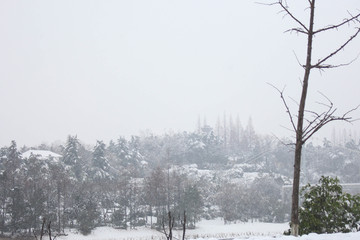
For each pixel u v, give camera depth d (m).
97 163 116.06
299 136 12.57
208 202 101.81
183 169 122.25
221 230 77.44
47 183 74.94
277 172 144.62
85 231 66.75
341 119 11.94
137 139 182.38
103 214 80.75
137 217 80.25
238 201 99.00
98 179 99.94
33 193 69.69
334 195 17.67
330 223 17.11
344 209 17.31
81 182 90.19
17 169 93.31
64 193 76.44
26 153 133.25
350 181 130.50
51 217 64.81
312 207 17.53
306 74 12.65
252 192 105.50
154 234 66.00
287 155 149.88
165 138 193.62
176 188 94.94
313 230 17.14
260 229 81.31
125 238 64.62
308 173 135.38
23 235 60.03
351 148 163.25
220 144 174.75
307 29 12.55
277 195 116.31
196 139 166.12
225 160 162.00
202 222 85.75
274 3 12.67
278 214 95.62
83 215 69.81
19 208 62.06
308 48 12.65
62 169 91.56
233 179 131.62
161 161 154.62
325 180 17.94
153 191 85.88
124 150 151.38
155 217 84.31
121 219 72.94
